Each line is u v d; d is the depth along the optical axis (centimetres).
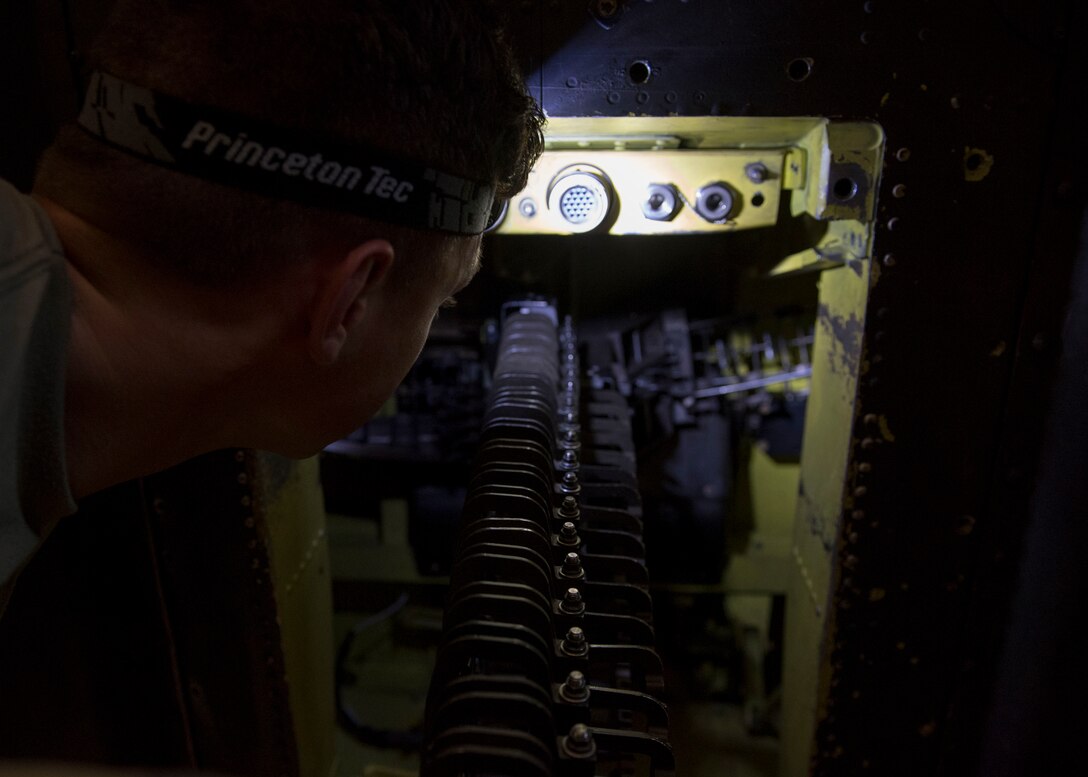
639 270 214
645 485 213
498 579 89
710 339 219
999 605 133
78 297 55
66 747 142
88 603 142
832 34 109
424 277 66
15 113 117
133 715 152
